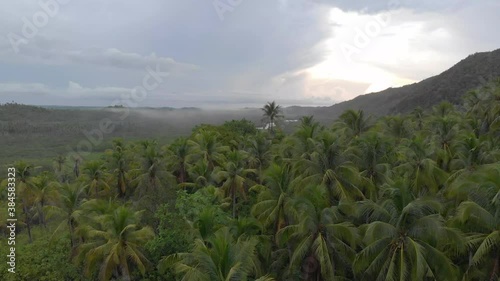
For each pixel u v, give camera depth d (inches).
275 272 1065.5
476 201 797.9
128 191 2186.3
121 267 1098.1
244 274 673.6
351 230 890.7
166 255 1103.0
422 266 730.8
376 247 802.8
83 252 1178.0
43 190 2080.5
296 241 1021.2
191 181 2121.1
